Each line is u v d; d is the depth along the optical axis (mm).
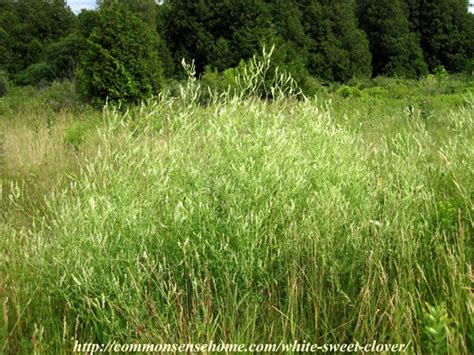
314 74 24875
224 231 3021
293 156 3416
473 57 34688
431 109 9234
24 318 2846
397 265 2871
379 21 31766
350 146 3961
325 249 2932
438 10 34469
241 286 2852
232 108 3596
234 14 20703
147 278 2840
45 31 32344
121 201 3059
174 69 21703
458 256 2885
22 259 3199
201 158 3379
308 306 2760
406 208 3262
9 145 7828
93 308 2836
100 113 11000
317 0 25844
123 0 25484
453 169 3902
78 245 2965
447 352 2295
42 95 16109
